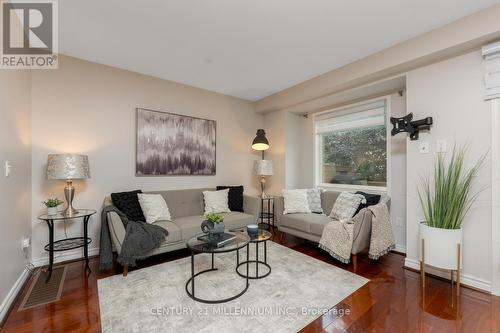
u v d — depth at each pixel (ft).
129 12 6.56
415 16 6.75
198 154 12.57
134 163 10.59
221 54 9.03
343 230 8.44
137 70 10.48
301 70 10.44
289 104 13.07
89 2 6.14
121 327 5.18
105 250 7.78
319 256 9.42
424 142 8.10
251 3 6.23
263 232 8.27
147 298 6.33
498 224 6.64
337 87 10.50
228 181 13.87
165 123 11.46
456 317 5.63
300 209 11.29
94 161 9.57
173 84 11.78
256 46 8.45
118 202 9.01
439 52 7.34
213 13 6.63
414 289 6.92
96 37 7.83
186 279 7.41
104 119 9.83
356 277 7.63
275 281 7.30
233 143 14.11
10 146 6.23
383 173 10.98
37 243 8.39
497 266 6.63
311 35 7.74
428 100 8.03
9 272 6.04
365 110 11.49
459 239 6.68
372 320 5.50
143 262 8.78
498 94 6.58
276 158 14.57
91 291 6.69
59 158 7.53
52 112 8.72
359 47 8.50
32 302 6.14
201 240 7.09
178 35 7.73
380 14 6.67
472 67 7.13
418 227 8.18
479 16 6.48
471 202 7.07
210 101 13.16
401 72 8.80
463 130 7.27
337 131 12.89
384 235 8.50
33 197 8.32
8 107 6.09
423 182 8.09
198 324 5.30
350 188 12.22
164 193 10.86
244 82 11.93
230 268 8.25
